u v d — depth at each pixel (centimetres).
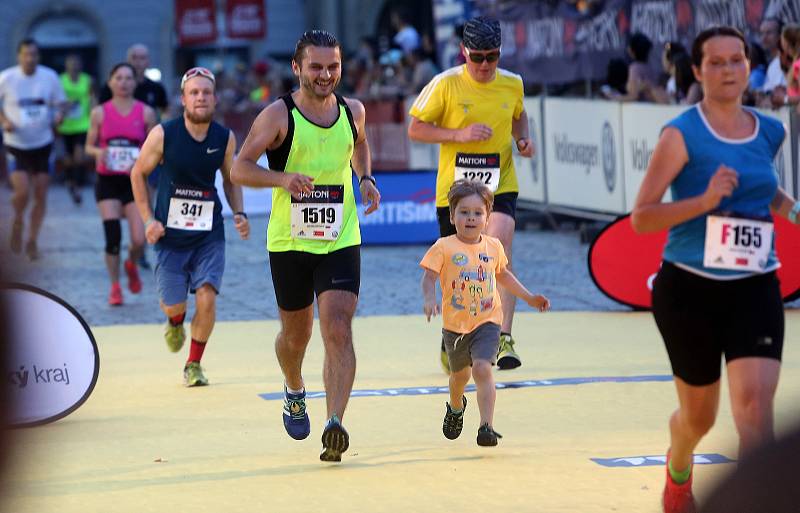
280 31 11519
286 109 1727
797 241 2961
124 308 3300
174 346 2412
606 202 4072
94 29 11300
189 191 2345
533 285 3484
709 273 1307
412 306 3222
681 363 1328
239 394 2225
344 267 1736
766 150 1334
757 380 1269
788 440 750
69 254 4391
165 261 2356
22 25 11156
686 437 1354
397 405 2089
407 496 1530
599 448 1755
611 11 4109
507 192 2380
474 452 1755
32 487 1614
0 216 5706
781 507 741
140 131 3378
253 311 3216
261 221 5238
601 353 2534
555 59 4409
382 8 11000
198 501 1531
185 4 7650
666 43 3803
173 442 1866
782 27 3416
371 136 5725
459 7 5306
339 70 1731
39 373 1973
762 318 1294
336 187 1747
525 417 1972
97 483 1631
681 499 1384
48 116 4200
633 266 3033
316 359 2541
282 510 1482
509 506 1473
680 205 1281
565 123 4316
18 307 1956
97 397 2219
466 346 1788
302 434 1811
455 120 2336
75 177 6431
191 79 2303
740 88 1320
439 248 1797
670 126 1334
